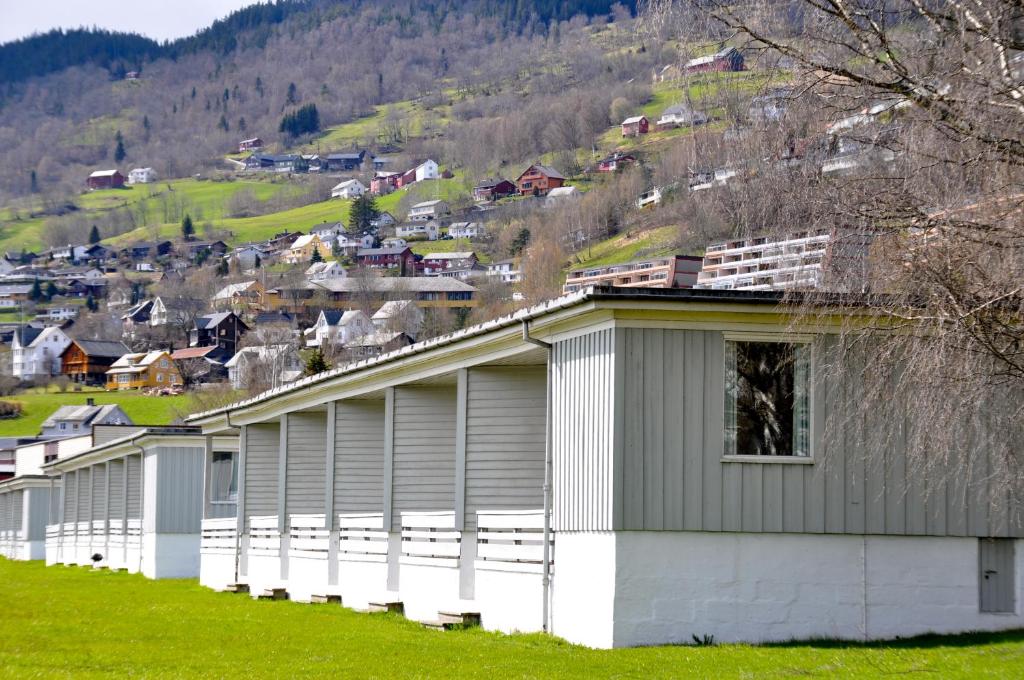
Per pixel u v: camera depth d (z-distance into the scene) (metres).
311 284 187.38
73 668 16.75
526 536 19.48
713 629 16.86
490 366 21.45
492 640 18.80
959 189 13.46
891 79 14.10
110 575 42.97
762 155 14.59
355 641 19.45
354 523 25.91
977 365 13.29
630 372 16.94
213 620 23.66
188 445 40.69
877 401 15.85
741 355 17.31
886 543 17.45
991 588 17.78
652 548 16.83
